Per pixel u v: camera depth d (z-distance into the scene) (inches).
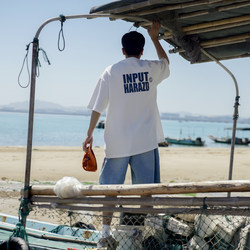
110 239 139.6
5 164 763.4
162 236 149.9
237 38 192.9
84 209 141.2
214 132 5319.9
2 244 138.3
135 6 147.8
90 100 150.0
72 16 155.3
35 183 533.0
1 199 386.9
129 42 151.9
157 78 154.7
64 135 2598.4
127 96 147.3
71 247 157.0
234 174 741.3
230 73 217.6
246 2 149.0
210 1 145.9
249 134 5036.9
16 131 2792.8
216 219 149.9
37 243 159.0
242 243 139.0
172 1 146.7
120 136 147.1
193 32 187.3
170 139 2362.2
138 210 134.5
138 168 149.5
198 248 144.7
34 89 149.9
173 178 653.9
